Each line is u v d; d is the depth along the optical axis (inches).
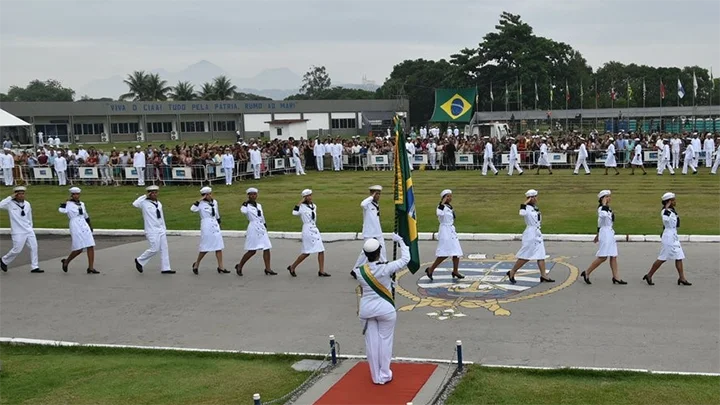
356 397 341.1
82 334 485.7
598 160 1536.7
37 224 975.6
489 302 529.3
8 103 2903.5
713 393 331.3
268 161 1546.5
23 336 484.4
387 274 360.5
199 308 544.1
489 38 3223.4
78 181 1488.7
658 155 1348.4
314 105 3410.4
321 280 622.8
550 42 3206.2
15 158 1550.2
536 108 2940.5
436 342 438.0
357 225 866.1
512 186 1216.2
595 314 485.7
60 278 665.6
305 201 635.5
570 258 668.1
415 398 335.6
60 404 343.0
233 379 374.6
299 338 458.0
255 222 643.5
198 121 3351.4
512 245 744.3
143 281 642.8
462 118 1886.1
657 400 323.9
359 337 455.2
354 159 1653.5
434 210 948.6
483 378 361.1
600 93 3956.7
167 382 371.9
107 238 879.1
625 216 856.3
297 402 338.3
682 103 3671.3
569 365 386.3
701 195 1019.3
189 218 978.1
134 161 1412.4
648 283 562.9
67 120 3048.7
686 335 433.1
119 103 3097.9
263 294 580.7
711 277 575.5
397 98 3553.2
